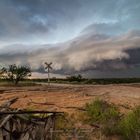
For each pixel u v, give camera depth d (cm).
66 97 2083
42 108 1622
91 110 1431
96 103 1555
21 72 5056
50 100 1914
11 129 758
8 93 2467
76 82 7188
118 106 1636
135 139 1077
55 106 1673
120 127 1180
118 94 2305
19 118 800
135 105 1675
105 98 1955
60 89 3073
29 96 2181
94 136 1134
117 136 1139
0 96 2209
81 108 1558
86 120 1337
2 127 709
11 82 4991
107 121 1283
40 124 916
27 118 844
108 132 1159
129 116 1225
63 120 1300
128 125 1128
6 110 926
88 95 2230
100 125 1245
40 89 3062
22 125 809
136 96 2147
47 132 966
